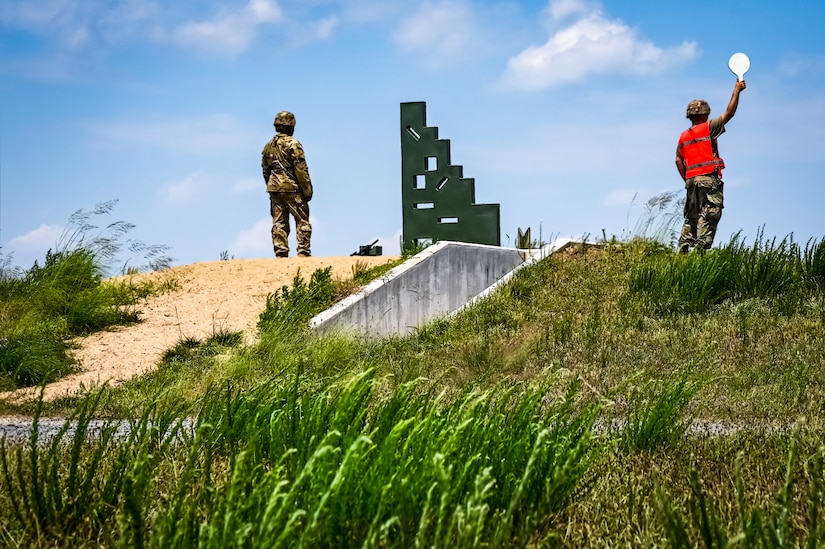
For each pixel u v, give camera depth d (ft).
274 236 65.77
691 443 20.49
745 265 48.98
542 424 15.19
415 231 67.05
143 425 17.98
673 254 55.01
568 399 16.99
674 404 20.72
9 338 45.50
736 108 53.98
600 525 13.57
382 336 52.19
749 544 10.98
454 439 12.50
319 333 47.09
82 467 17.24
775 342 39.34
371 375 16.93
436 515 11.73
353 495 11.94
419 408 16.31
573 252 60.39
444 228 66.54
